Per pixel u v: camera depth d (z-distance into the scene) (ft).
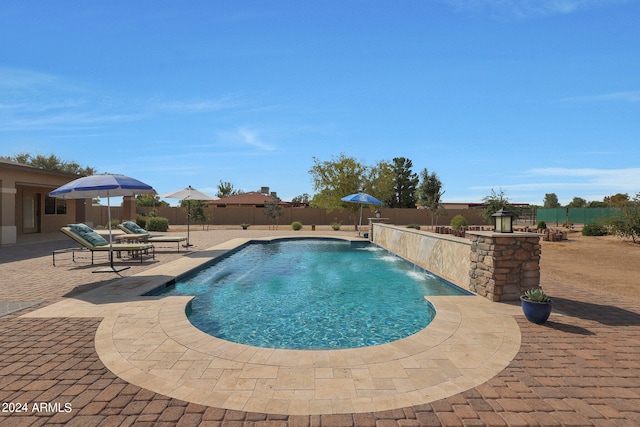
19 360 13.12
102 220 106.11
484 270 22.99
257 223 126.21
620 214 60.80
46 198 69.82
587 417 9.73
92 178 28.78
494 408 10.11
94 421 9.36
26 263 36.04
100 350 14.03
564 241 61.87
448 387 11.27
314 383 11.45
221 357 13.44
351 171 98.94
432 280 32.42
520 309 20.07
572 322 17.98
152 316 18.39
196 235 72.59
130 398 10.52
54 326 16.83
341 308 23.61
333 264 41.32
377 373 12.19
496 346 14.70
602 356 13.83
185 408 10.00
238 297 26.27
